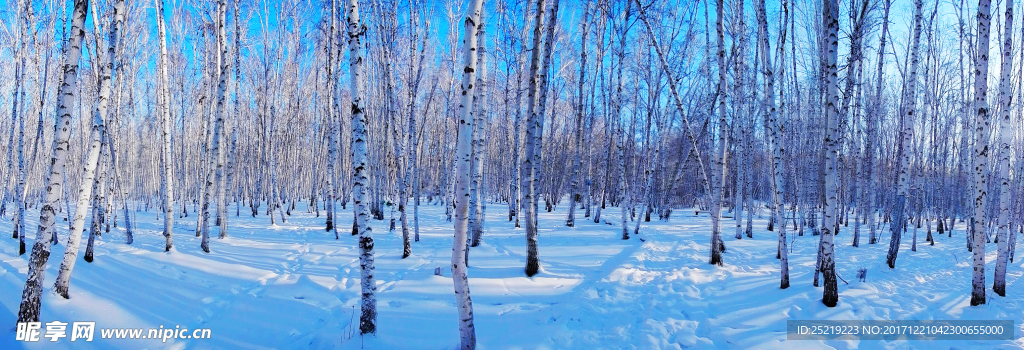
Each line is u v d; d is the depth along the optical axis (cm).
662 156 2017
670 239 1339
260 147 2166
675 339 534
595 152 2777
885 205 2145
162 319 538
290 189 2369
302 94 2367
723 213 2362
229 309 594
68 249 550
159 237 1218
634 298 707
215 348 474
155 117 1966
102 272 678
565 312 615
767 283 778
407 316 580
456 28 1784
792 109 1708
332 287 720
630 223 1780
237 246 1109
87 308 527
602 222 1759
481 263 923
